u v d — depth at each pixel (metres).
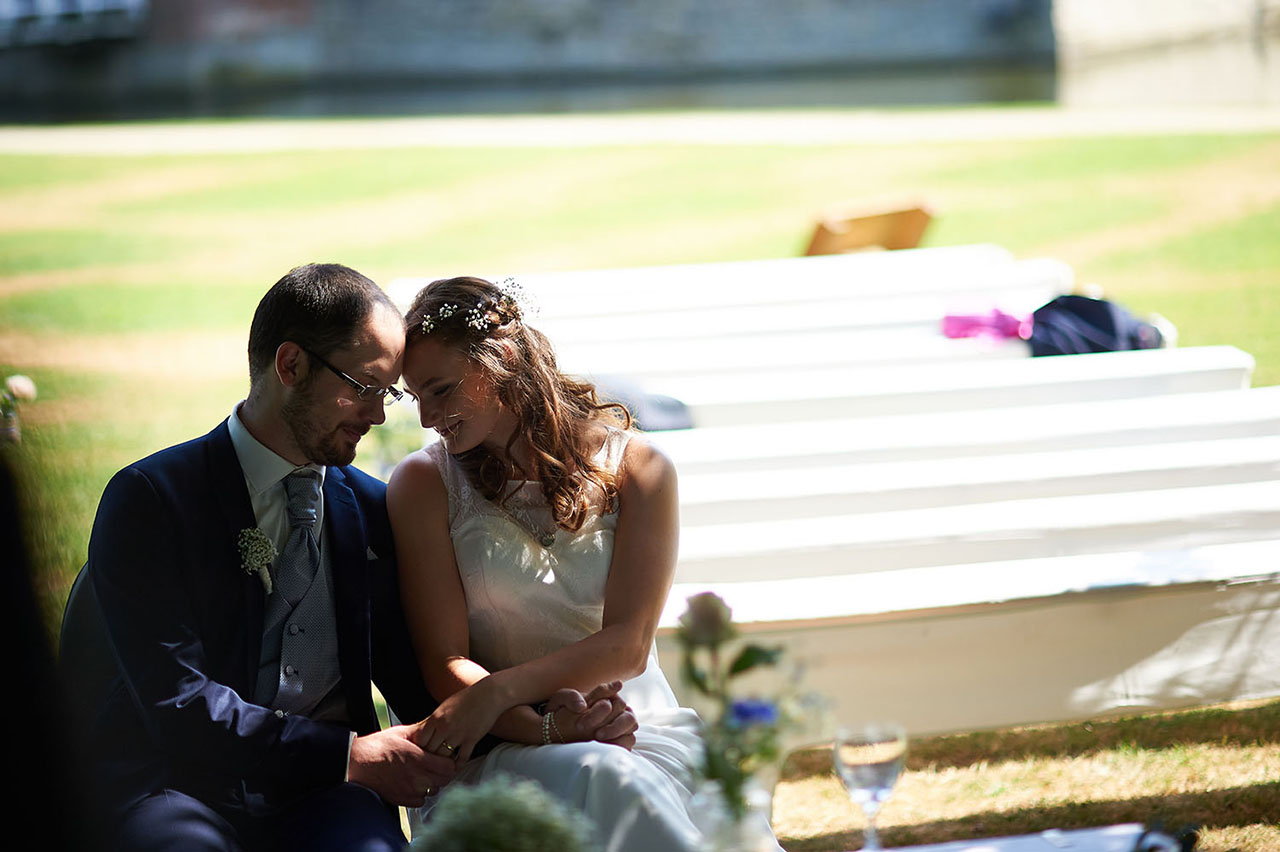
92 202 22.78
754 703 3.28
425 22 38.78
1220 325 12.45
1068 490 5.88
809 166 23.11
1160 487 5.90
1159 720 6.19
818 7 38.03
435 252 18.58
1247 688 5.47
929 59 37.59
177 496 4.10
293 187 23.44
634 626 4.46
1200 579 5.34
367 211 21.48
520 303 4.68
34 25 37.94
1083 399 6.98
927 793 5.67
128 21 37.91
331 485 4.38
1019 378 6.95
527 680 4.27
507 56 38.94
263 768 3.99
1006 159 22.45
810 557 5.59
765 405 6.91
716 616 3.33
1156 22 35.66
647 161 24.33
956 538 5.62
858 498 5.81
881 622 5.26
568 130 28.06
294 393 4.07
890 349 8.09
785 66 38.31
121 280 17.62
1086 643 5.38
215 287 17.12
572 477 4.54
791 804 5.66
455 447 4.50
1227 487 5.89
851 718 5.33
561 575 4.56
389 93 36.59
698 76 38.16
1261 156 20.86
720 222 19.69
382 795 4.10
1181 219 17.52
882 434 6.13
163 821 3.84
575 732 4.16
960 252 10.59
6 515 2.89
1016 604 5.28
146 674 3.97
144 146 27.78
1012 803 5.50
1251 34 35.16
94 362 13.62
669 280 9.82
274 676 4.21
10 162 26.59
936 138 24.80
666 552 4.59
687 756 4.30
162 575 4.04
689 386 7.16
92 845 3.47
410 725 4.24
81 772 2.96
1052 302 8.48
